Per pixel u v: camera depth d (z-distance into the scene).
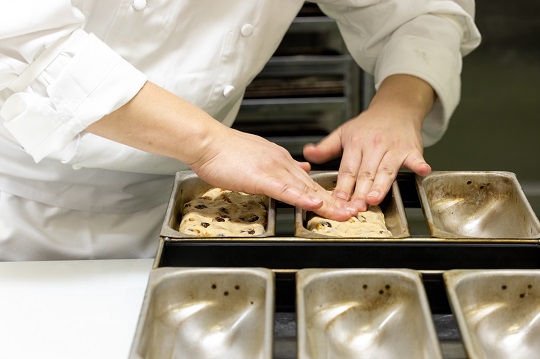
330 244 0.97
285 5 1.31
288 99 2.21
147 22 1.17
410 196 1.20
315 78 2.20
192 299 0.91
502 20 2.20
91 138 1.19
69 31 0.99
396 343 0.88
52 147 1.04
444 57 1.40
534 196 2.38
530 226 1.03
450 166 2.40
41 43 0.97
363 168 1.20
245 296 0.91
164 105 1.03
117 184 1.35
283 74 2.20
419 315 0.85
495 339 0.90
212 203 1.14
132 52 1.18
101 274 1.09
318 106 2.21
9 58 0.97
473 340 0.79
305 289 0.88
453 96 1.43
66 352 0.91
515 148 2.36
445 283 0.88
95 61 1.00
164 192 1.42
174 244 0.97
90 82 1.00
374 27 1.50
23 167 1.29
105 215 1.38
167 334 0.89
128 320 0.98
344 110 2.22
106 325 0.96
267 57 1.38
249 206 1.14
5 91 1.04
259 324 0.88
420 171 1.16
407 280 0.89
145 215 1.42
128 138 1.05
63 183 1.32
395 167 1.18
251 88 2.21
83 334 0.95
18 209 1.32
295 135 2.25
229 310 0.91
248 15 1.25
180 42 1.22
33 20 0.94
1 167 1.30
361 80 2.19
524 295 0.91
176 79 1.23
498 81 2.28
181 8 1.18
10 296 1.03
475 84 2.29
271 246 0.97
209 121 1.07
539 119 2.31
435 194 1.18
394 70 1.39
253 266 0.98
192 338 0.89
